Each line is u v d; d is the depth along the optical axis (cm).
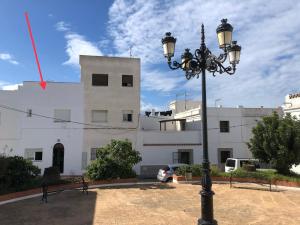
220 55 905
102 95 3178
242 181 2259
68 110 3056
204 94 897
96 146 3111
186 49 949
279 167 2211
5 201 1612
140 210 1430
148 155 3212
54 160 3005
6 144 2925
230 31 870
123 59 3266
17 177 1769
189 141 3325
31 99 2994
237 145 3397
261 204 1565
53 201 1647
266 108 3519
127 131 3198
